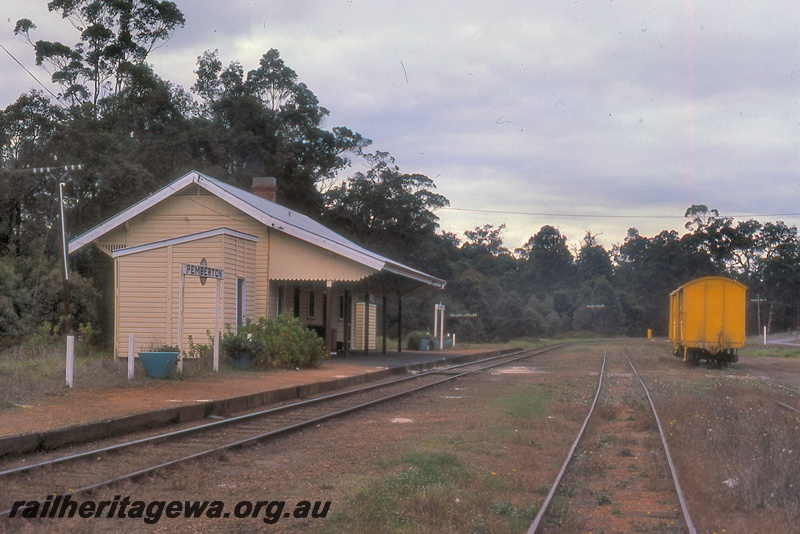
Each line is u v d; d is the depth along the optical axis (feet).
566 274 380.17
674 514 26.09
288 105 197.06
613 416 53.26
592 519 25.64
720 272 356.79
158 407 44.75
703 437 40.52
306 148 198.39
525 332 278.26
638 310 346.95
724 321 110.22
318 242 91.61
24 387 50.16
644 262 381.60
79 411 42.22
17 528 22.26
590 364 116.47
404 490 27.63
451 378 81.92
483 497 27.55
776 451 32.83
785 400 63.36
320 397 58.80
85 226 118.83
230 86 192.85
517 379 84.38
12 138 134.21
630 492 30.09
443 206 231.50
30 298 101.65
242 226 94.02
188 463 32.30
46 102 137.80
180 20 165.48
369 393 65.82
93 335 104.32
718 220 366.02
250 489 28.86
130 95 160.45
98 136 125.49
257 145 179.63
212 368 70.28
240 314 89.04
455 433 43.21
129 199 122.11
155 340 81.71
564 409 55.26
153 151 154.61
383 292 119.96
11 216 114.83
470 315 209.05
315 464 33.94
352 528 23.27
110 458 33.09
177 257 82.12
